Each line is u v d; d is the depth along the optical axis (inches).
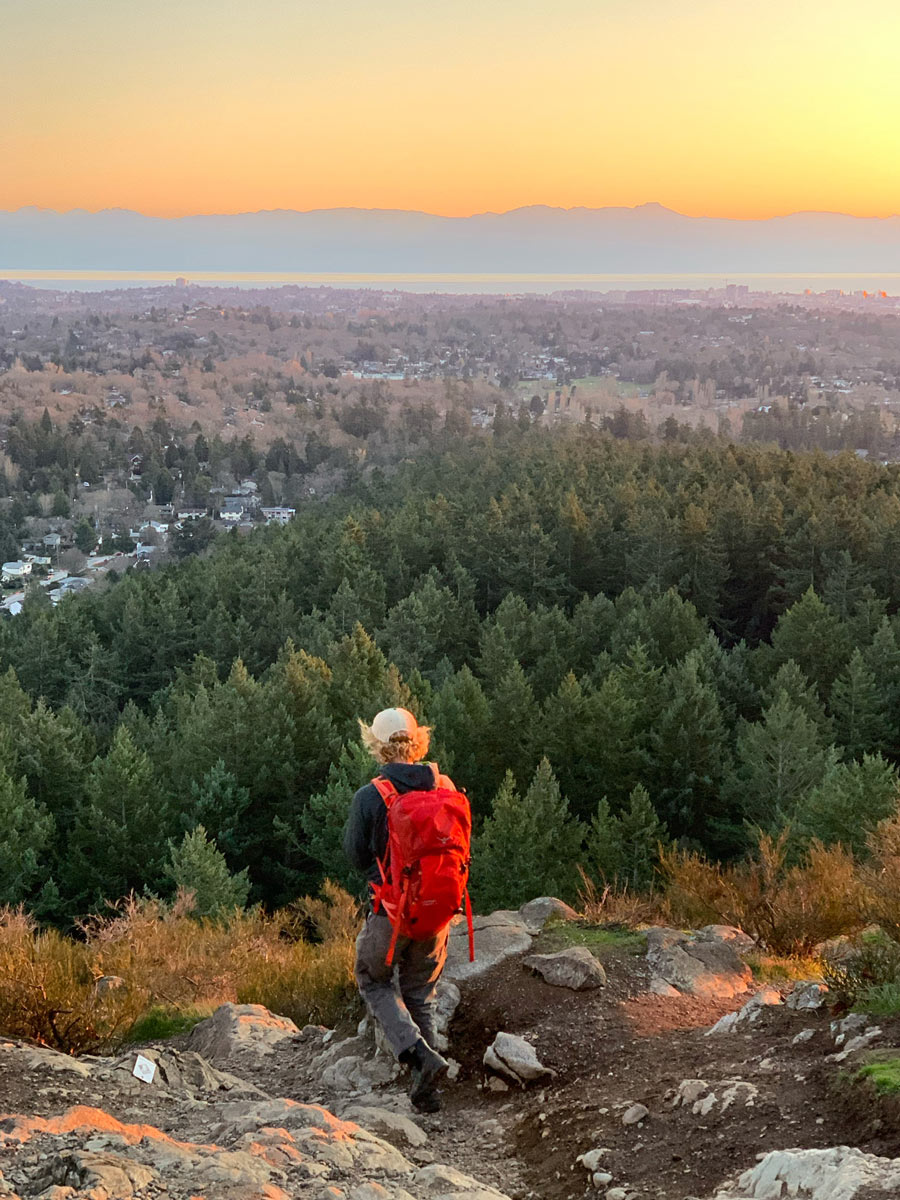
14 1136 152.1
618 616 2341.3
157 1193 134.9
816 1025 189.5
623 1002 233.0
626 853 1027.3
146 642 2741.1
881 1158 128.4
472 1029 229.3
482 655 1969.7
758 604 3011.8
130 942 351.3
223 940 363.9
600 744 1357.0
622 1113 172.4
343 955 303.9
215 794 1242.0
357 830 189.5
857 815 892.6
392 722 194.9
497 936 269.6
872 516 3171.8
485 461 5930.1
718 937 287.3
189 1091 206.4
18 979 244.4
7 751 1387.8
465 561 3127.5
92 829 1290.6
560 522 3105.3
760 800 1263.5
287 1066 239.0
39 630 2536.9
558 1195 156.3
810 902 283.6
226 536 4923.7
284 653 2133.4
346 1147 163.9
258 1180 142.3
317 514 5585.6
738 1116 158.6
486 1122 192.7
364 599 2650.1
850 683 1680.6
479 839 981.2
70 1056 218.1
